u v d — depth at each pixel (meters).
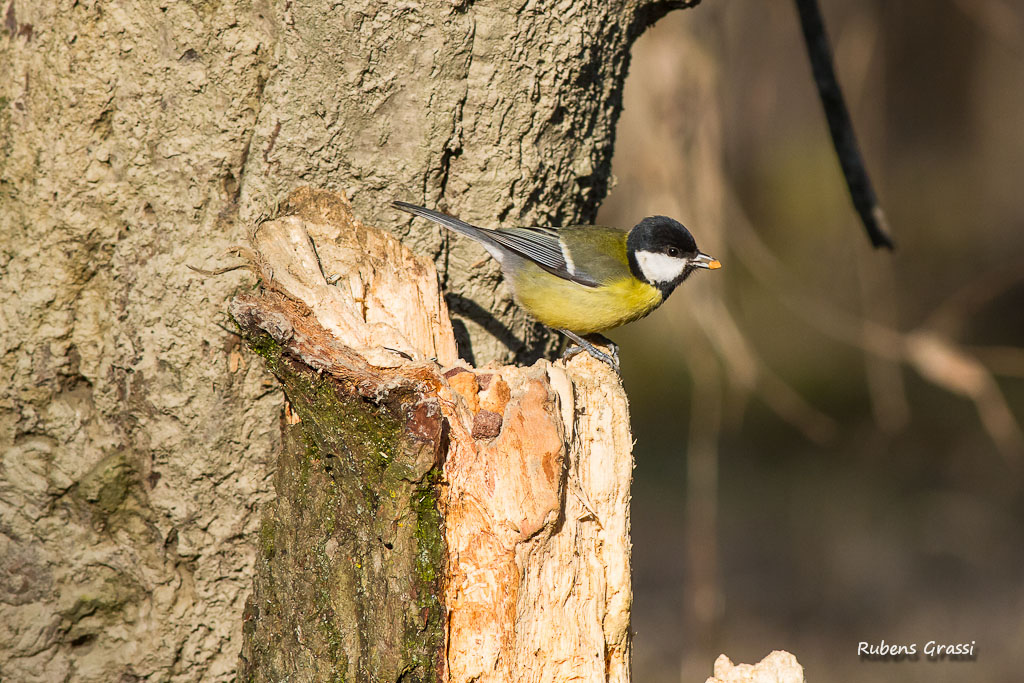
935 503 20.52
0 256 6.41
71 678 6.33
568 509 5.79
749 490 21.69
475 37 6.68
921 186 27.47
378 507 5.51
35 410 6.35
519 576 5.44
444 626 5.39
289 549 6.16
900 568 18.44
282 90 6.32
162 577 6.38
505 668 5.41
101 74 6.19
